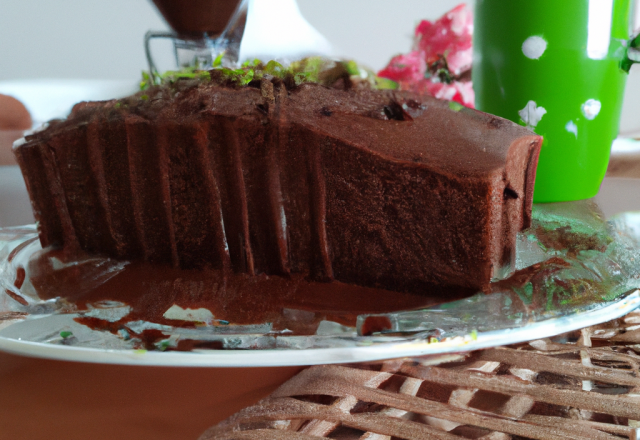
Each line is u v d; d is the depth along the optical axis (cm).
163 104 34
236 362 28
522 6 36
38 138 36
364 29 37
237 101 33
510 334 28
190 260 35
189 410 27
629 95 47
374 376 28
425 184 31
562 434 26
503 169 30
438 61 40
